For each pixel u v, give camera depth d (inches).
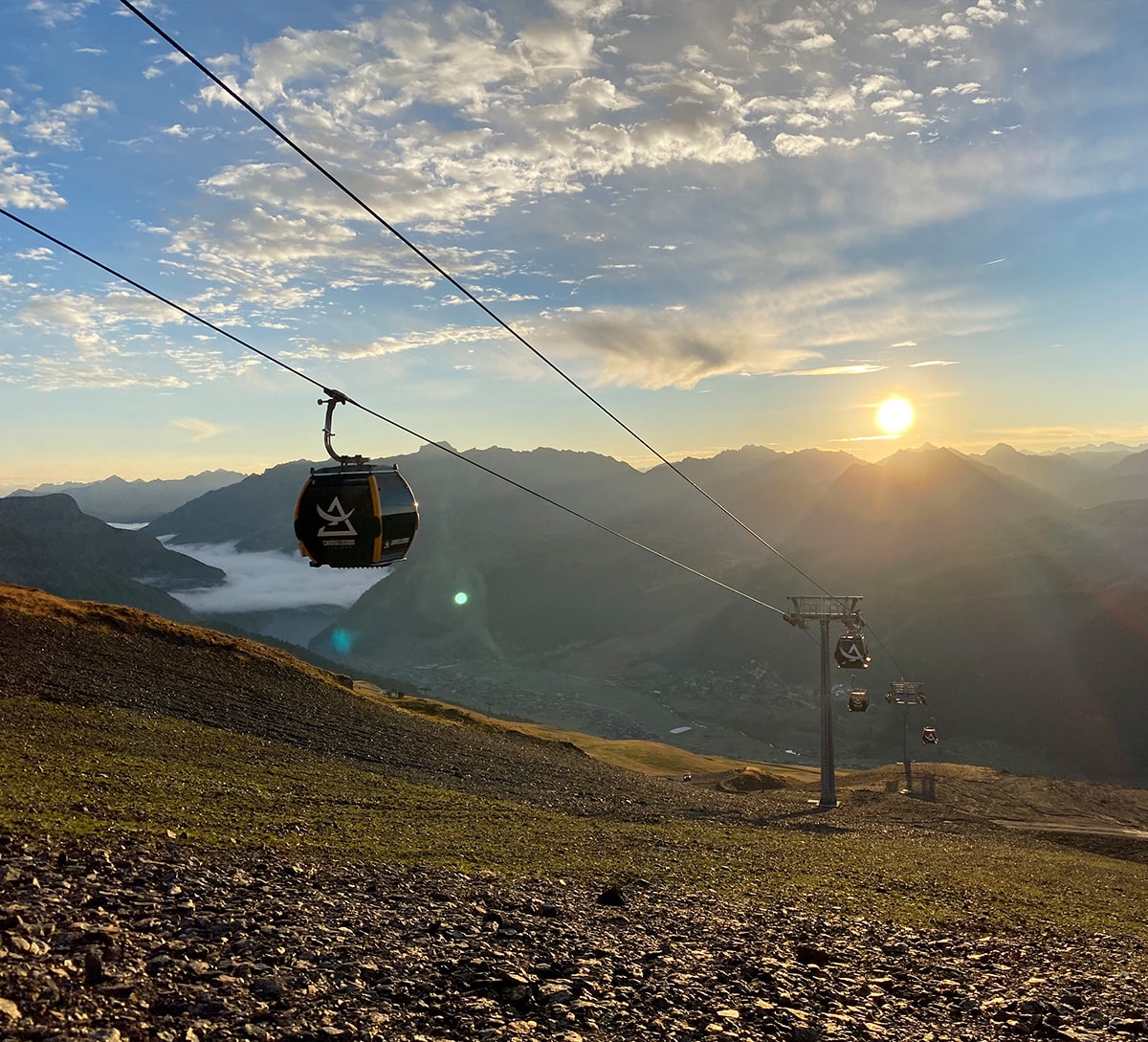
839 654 3425.2
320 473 799.7
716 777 5182.1
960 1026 612.7
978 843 2536.9
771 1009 563.8
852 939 880.3
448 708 5536.4
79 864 707.4
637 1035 493.7
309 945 574.6
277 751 2399.1
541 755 3703.3
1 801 1039.0
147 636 3656.5
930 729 5457.7
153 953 515.2
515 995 528.7
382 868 990.4
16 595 3811.5
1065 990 751.1
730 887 1195.9
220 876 765.3
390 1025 460.1
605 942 708.0
